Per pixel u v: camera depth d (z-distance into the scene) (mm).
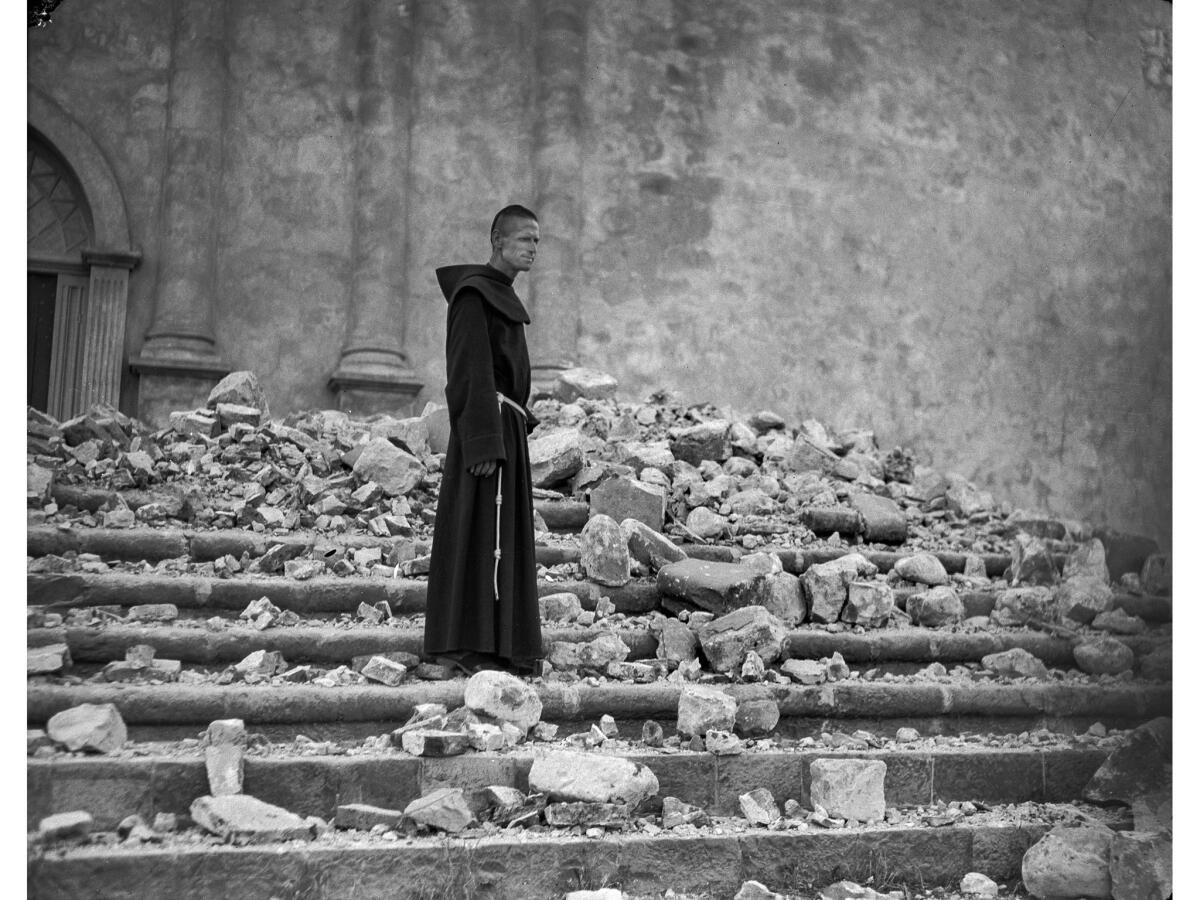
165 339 9117
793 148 10945
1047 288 11375
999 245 11352
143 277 9258
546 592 5441
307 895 3482
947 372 11086
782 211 10867
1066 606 6199
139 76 9336
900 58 11305
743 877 3906
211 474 6254
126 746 3941
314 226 9719
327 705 4297
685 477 7008
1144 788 4633
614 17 10641
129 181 9242
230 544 5477
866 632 5617
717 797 4320
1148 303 11492
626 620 5371
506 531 4641
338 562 5398
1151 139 11688
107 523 5500
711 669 5098
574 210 10289
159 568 5207
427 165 10086
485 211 10180
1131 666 5648
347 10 9945
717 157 10758
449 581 4621
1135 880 4023
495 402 4656
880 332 10992
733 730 4688
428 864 3590
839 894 3852
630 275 10453
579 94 10430
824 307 10875
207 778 3785
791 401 10711
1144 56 11914
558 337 10125
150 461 6000
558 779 3951
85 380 8977
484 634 4520
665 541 5824
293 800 3879
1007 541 7840
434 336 9961
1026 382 11148
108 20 9273
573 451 6637
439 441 7055
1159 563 7102
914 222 11172
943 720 5109
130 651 4457
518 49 10398
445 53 10219
